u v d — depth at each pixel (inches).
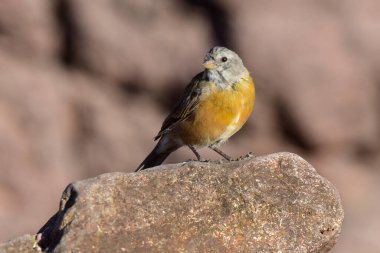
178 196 303.1
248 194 307.0
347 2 704.4
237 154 700.0
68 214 291.4
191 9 729.6
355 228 675.4
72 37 739.4
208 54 388.2
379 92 703.1
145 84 735.7
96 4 735.1
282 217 305.4
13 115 734.5
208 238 297.0
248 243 299.4
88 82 749.3
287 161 317.7
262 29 693.9
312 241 304.2
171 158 689.6
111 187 300.0
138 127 738.8
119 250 287.0
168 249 291.6
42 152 730.2
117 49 729.6
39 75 746.8
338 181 708.7
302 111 695.7
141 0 733.3
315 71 691.4
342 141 708.7
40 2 738.8
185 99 395.5
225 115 388.2
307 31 693.9
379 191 708.7
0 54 743.7
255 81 694.5
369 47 698.2
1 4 733.9
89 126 744.3
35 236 297.3
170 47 724.0
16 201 717.3
